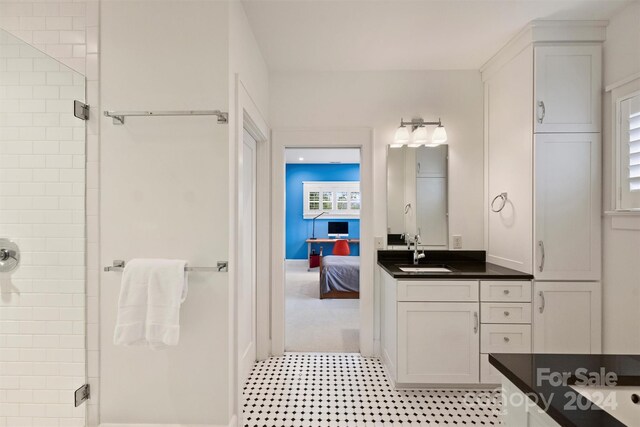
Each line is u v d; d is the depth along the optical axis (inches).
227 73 65.9
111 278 66.5
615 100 78.2
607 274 80.7
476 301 84.0
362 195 109.8
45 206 66.6
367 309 108.0
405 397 82.7
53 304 66.4
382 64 105.0
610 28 80.4
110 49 66.6
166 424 65.7
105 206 66.7
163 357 65.9
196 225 66.1
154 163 66.4
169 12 66.3
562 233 82.9
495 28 85.3
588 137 82.2
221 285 65.8
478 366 84.0
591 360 36.4
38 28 67.1
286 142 109.0
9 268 66.7
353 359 105.7
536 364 35.5
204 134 66.0
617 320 77.9
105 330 66.5
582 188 82.4
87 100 66.5
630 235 74.9
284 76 109.3
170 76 66.3
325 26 83.7
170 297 61.5
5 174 66.5
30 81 65.9
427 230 109.2
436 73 109.0
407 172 109.6
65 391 66.3
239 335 69.7
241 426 70.2
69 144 66.3
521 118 88.0
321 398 82.2
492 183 103.0
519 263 89.5
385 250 109.0
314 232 288.5
